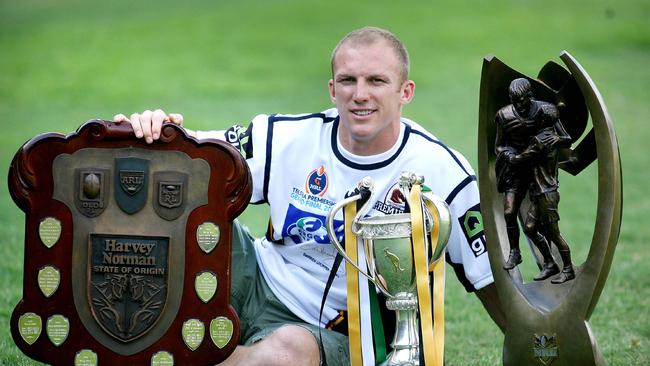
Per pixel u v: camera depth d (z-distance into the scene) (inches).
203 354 278.1
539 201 283.0
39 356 277.6
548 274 286.7
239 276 324.8
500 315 318.3
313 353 294.2
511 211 287.0
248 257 328.2
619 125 1034.7
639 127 1022.4
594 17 1685.5
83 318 276.5
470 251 310.7
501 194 296.4
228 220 277.4
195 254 277.3
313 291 314.5
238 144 319.3
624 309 442.0
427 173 310.8
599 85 1240.2
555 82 288.5
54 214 276.4
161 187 276.4
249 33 1679.4
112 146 277.4
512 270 292.8
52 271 276.2
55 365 277.6
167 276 276.2
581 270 271.9
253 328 317.4
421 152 311.6
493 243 293.3
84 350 277.3
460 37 1569.9
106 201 276.2
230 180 276.4
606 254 265.9
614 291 472.7
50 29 1791.3
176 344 277.6
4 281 477.7
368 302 293.1
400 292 291.3
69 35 1722.4
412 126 319.6
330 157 313.9
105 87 1326.3
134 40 1664.6
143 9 1967.3
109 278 276.2
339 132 313.4
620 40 1514.5
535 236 285.7
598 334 404.8
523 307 282.4
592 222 649.6
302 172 315.9
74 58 1531.7
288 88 1302.9
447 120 1074.1
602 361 273.3
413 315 293.1
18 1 2149.4
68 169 276.5
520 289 286.8
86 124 276.7
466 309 454.0
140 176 275.9
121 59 1520.7
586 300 269.3
